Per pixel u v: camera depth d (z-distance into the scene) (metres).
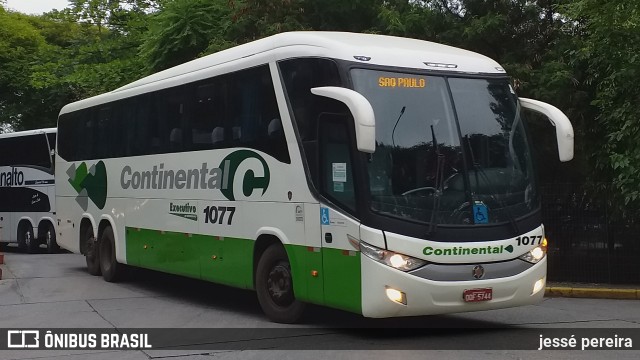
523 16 15.70
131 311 11.06
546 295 13.15
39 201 23.30
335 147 8.59
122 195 14.07
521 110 9.34
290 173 9.28
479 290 8.24
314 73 8.93
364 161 8.18
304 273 9.03
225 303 11.88
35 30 36.47
